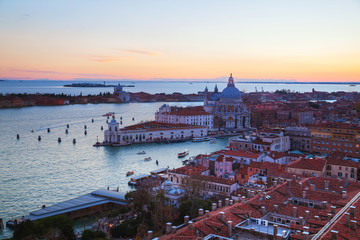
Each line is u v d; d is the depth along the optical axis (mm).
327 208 104062
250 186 166625
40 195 190625
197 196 160500
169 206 145125
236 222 89188
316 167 176875
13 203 177500
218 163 198875
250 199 108375
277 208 101125
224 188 168000
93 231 128625
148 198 149125
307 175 169125
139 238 118375
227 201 118000
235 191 166750
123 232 131375
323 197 112938
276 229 79000
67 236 124938
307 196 114250
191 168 199750
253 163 188750
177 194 162875
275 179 168375
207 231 82750
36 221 133250
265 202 105125
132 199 164500
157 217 134875
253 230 82062
